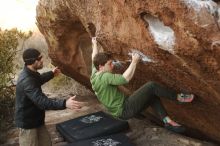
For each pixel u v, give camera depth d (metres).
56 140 5.77
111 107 4.54
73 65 6.53
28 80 4.27
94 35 4.52
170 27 3.20
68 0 4.63
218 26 2.96
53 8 5.50
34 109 4.45
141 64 4.16
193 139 5.24
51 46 6.43
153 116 5.87
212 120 4.61
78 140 5.30
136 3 3.35
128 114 4.52
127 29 3.70
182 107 4.75
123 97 4.56
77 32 5.90
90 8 4.13
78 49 6.27
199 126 5.07
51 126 6.36
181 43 3.20
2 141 6.29
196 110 4.60
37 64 4.38
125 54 4.14
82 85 8.24
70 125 5.83
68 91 8.85
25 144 4.54
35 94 4.18
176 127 4.55
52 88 9.40
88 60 6.29
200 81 3.67
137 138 5.51
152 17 3.37
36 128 4.56
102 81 4.39
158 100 4.64
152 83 4.46
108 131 5.51
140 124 5.95
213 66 3.23
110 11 3.80
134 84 5.07
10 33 7.75
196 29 3.00
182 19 3.03
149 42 3.53
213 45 3.00
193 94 4.20
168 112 5.26
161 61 3.71
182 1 2.98
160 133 5.55
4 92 7.47
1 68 7.45
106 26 3.95
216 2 3.01
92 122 5.79
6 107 7.38
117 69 4.77
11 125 6.92
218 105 4.05
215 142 5.28
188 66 3.47
